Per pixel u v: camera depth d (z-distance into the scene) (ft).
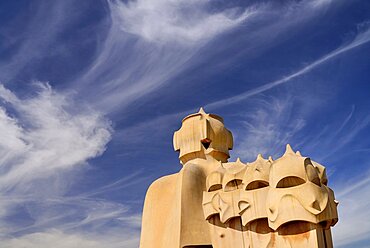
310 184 50.49
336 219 52.60
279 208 51.06
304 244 50.34
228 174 59.47
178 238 60.13
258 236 54.95
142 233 68.03
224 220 57.62
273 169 52.70
